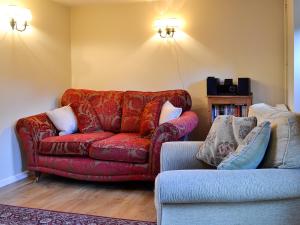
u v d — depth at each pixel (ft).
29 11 12.45
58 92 15.25
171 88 14.93
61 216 9.16
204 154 7.61
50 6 14.58
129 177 11.27
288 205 5.57
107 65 15.70
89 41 15.85
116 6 15.38
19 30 12.75
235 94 13.44
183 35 14.60
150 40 15.05
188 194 5.38
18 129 12.27
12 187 11.85
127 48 15.39
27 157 12.38
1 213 9.37
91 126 13.41
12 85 12.48
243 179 5.47
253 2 13.78
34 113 13.69
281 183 5.41
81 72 16.07
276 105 13.12
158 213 5.68
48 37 14.48
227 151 7.26
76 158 11.84
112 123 13.91
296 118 5.94
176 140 10.69
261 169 5.78
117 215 9.24
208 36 14.33
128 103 13.88
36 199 10.57
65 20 15.70
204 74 14.47
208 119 14.42
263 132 6.09
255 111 8.18
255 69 13.96
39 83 13.96
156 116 12.37
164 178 5.57
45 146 12.06
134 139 11.84
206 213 5.60
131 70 15.40
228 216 5.60
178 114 12.25
